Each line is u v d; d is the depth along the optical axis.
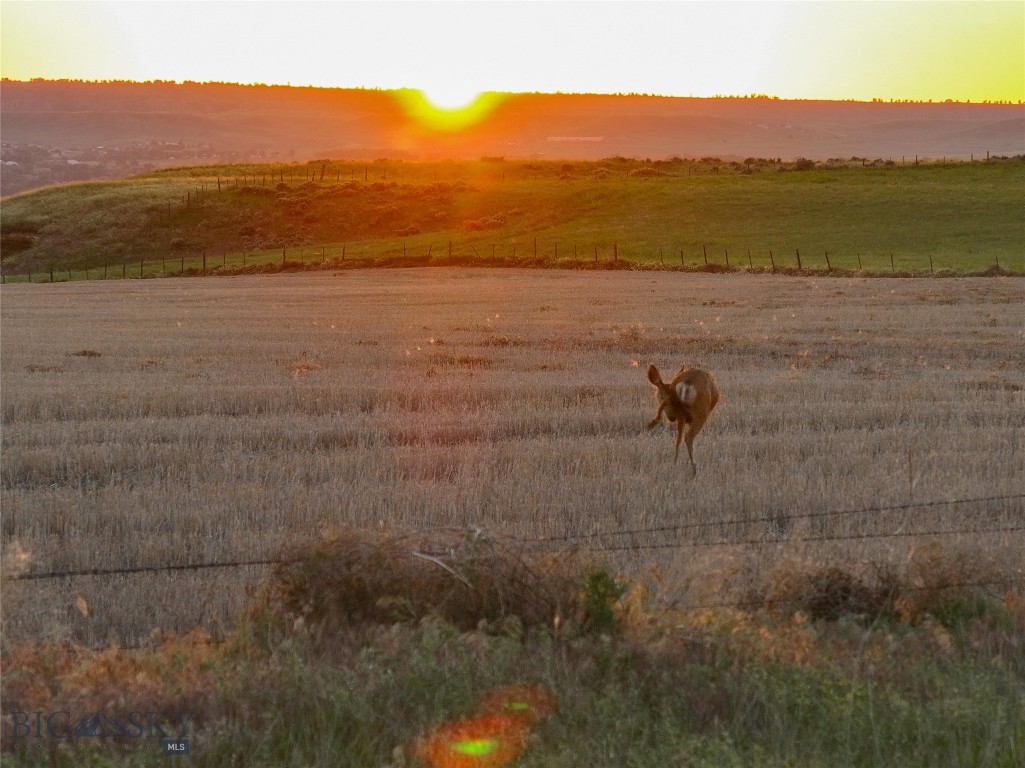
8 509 50.12
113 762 23.45
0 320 157.62
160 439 67.50
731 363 103.12
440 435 68.50
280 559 34.97
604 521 48.06
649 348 113.56
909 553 37.97
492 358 105.12
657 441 65.00
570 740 25.00
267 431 68.94
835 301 164.75
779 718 25.48
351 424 70.88
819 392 82.44
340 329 135.25
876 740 24.50
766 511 50.00
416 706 26.06
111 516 48.84
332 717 25.56
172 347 116.88
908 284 190.75
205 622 35.62
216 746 24.45
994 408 75.50
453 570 33.25
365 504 50.62
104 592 38.34
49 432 68.56
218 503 51.22
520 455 61.31
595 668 28.23
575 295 185.00
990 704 26.19
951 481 54.94
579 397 80.69
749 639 29.81
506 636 31.11
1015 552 41.34
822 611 34.97
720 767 23.19
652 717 26.19
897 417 73.19
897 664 29.45
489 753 24.58
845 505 50.44
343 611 33.12
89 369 99.75
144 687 27.02
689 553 40.94
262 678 27.20
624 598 33.19
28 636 33.81
